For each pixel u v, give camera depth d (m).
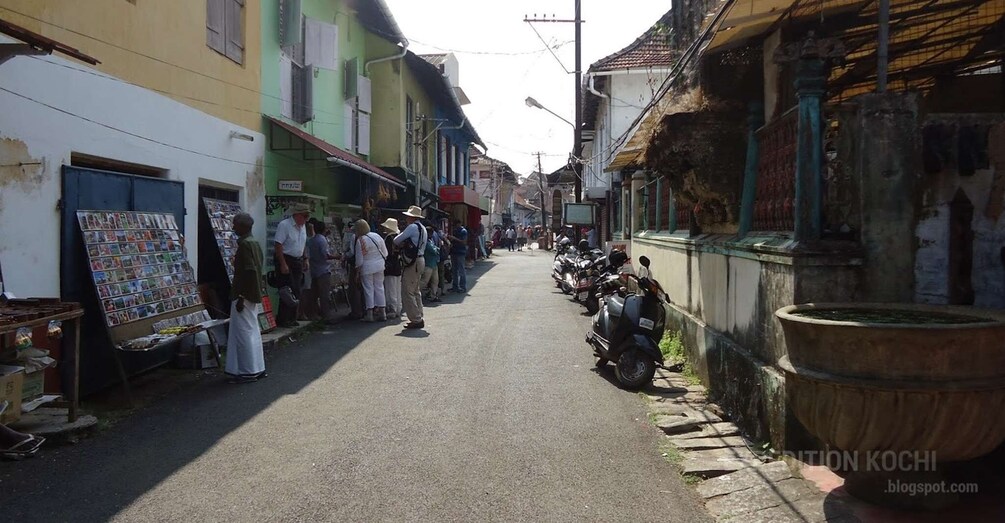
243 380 7.24
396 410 6.19
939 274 4.48
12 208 5.59
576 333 10.60
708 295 7.42
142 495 4.25
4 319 4.48
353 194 15.56
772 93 6.05
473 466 4.81
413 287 10.75
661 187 11.39
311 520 3.91
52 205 6.06
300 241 10.57
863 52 7.35
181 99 8.34
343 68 15.42
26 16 5.73
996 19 6.87
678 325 8.89
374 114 18.50
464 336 10.21
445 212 25.58
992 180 4.42
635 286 10.95
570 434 5.58
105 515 3.96
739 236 6.34
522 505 4.18
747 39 6.51
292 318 10.35
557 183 40.00
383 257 11.74
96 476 4.57
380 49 18.12
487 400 6.57
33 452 4.93
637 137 9.95
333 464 4.81
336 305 12.72
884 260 4.55
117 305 6.64
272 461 4.87
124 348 6.33
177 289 7.74
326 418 5.93
